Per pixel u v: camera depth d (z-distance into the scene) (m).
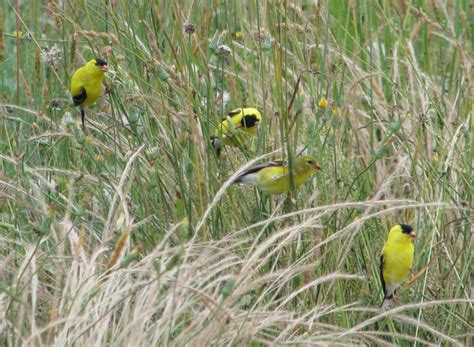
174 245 10.16
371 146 11.94
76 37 11.88
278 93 10.23
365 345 9.27
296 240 10.04
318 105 10.98
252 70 12.80
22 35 13.88
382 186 10.48
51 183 10.92
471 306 9.65
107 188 10.83
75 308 8.38
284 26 11.55
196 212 10.51
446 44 15.44
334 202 10.29
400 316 9.22
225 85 13.05
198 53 12.26
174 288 8.06
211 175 10.45
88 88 10.84
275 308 9.36
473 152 11.48
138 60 11.80
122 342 8.34
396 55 14.01
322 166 10.31
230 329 8.60
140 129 11.43
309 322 8.84
